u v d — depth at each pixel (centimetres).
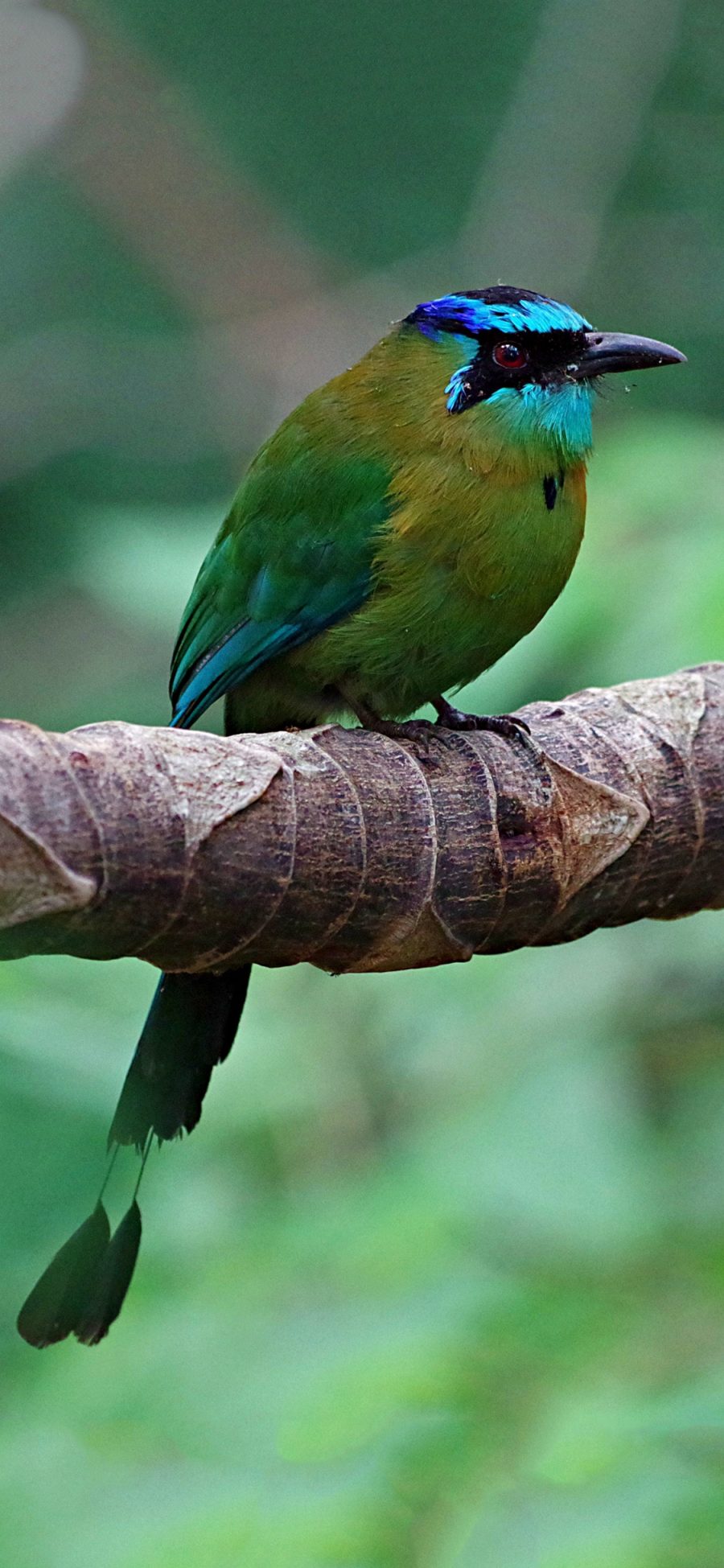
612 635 926
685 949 1079
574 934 765
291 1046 1048
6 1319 859
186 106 1661
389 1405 782
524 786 723
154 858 622
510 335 897
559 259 1592
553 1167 944
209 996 785
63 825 607
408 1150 974
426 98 1586
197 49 1619
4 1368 863
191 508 1717
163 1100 784
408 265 1664
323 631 910
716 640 885
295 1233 904
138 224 1750
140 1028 930
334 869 670
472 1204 916
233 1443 790
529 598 901
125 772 621
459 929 718
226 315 1764
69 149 1723
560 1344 836
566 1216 923
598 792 736
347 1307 850
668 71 1564
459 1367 805
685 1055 1110
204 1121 1026
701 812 769
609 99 1568
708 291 1569
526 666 945
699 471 971
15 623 1666
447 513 880
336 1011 1069
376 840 682
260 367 1742
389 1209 903
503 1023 1052
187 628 988
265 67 1602
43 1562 754
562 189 1587
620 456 998
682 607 901
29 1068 783
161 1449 802
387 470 891
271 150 1628
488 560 884
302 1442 774
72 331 1748
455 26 1552
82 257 1766
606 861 739
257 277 1758
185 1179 982
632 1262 913
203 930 648
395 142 1606
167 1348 844
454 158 1605
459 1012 1057
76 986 945
